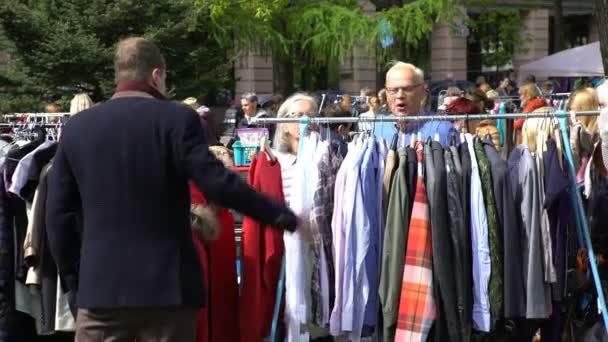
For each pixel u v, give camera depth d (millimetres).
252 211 3352
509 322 4777
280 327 4781
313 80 20312
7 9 13758
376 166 4605
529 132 5441
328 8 16797
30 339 5285
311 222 4574
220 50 16219
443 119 4629
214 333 4719
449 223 4406
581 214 4578
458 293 4402
